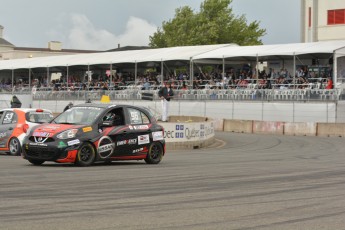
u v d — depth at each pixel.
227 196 9.48
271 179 11.91
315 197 9.52
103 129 13.72
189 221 7.32
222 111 36.41
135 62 42.56
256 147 23.05
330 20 53.00
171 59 40.12
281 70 36.84
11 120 17.75
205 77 41.62
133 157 14.38
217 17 65.06
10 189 9.66
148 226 6.96
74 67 51.66
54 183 10.46
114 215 7.61
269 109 34.22
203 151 21.05
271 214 7.93
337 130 29.73
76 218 7.36
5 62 58.38
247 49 38.16
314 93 32.38
